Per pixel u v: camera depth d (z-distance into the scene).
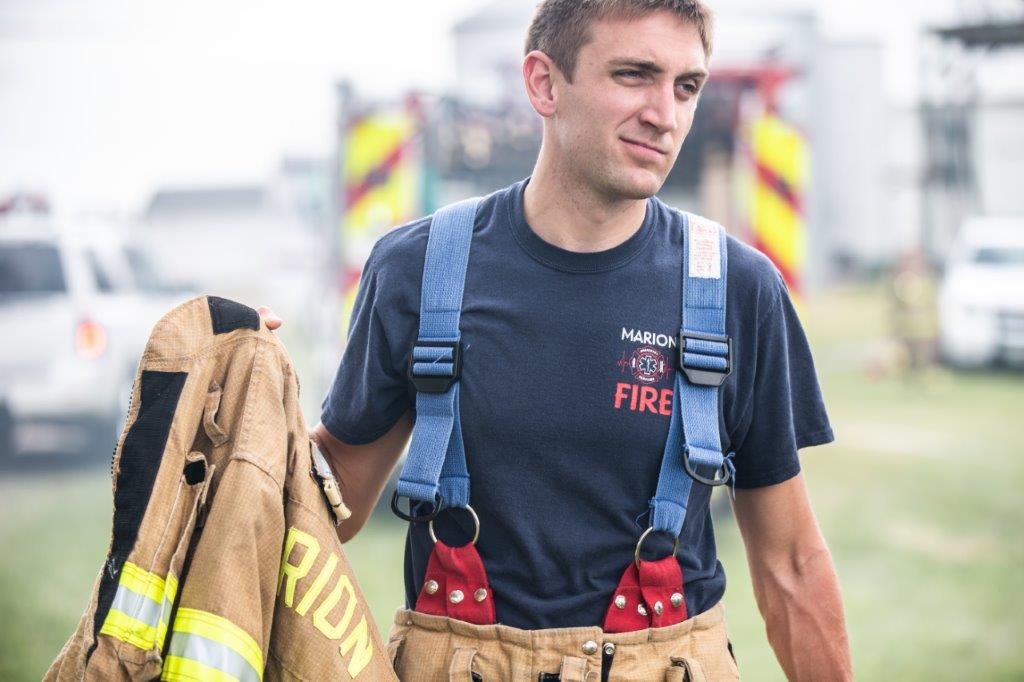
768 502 1.85
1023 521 6.76
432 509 1.75
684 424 1.69
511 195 1.80
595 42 1.64
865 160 32.56
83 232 8.86
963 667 4.30
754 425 1.81
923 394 12.36
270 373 1.68
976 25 22.92
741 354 1.75
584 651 1.67
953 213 24.42
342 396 1.88
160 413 1.62
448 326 1.74
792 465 1.82
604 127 1.65
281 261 21.84
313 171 21.23
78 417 8.23
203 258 30.44
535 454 1.70
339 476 1.92
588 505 1.70
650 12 1.62
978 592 5.33
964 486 7.76
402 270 1.80
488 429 1.71
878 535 6.45
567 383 1.70
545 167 1.75
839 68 32.09
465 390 1.72
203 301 1.69
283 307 21.39
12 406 8.11
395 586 5.14
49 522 6.73
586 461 1.70
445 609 1.73
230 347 1.68
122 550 1.56
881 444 9.40
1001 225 14.77
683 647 1.72
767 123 5.97
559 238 1.74
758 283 1.76
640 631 1.69
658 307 1.73
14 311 8.16
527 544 1.70
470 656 1.69
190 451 1.64
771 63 5.98
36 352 8.15
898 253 31.61
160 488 1.59
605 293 1.72
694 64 1.65
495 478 1.71
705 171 6.06
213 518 1.60
